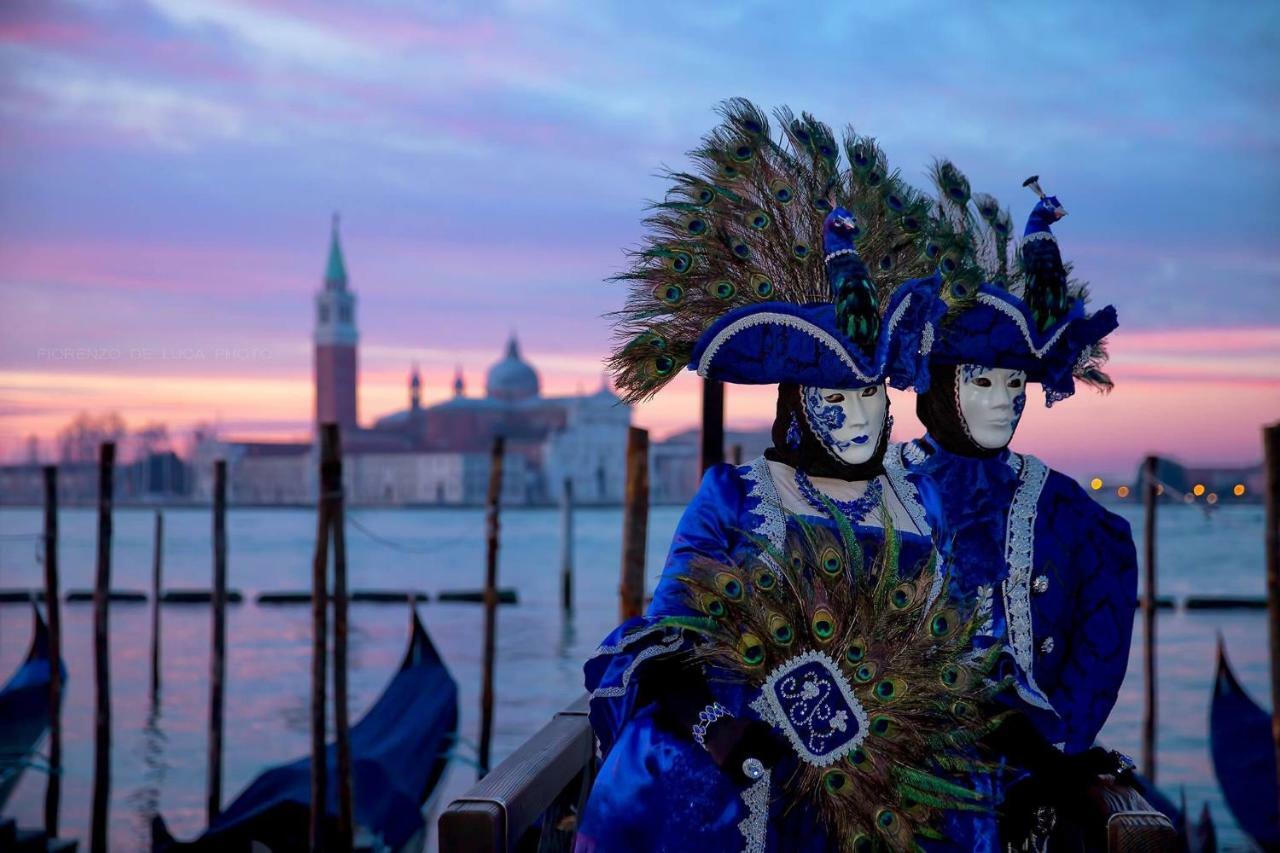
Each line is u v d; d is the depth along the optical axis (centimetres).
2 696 1316
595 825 208
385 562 5469
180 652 2505
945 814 213
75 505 15450
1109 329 261
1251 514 9156
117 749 1535
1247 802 1020
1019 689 241
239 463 17088
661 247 235
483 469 16675
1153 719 1371
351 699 1914
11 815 1230
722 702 207
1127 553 261
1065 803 228
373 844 966
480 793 216
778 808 205
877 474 230
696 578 206
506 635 2777
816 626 204
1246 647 2502
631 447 950
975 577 255
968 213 273
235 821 911
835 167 243
